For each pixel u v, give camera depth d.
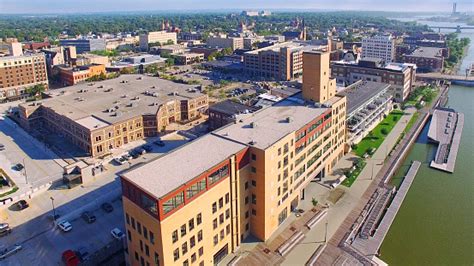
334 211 103.56
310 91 120.62
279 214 96.38
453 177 125.69
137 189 69.75
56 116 162.00
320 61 114.44
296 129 98.12
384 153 139.88
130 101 177.12
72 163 137.00
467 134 165.75
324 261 85.19
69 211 106.94
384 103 174.00
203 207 76.12
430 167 133.00
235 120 106.06
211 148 86.75
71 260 84.31
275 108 116.94
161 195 66.56
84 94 190.62
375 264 84.25
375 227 97.88
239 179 85.19
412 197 113.25
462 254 88.12
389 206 106.94
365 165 130.00
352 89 177.00
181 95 188.12
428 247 90.69
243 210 89.25
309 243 91.00
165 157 82.56
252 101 179.25
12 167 135.25
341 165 129.75
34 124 172.25
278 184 92.69
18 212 106.81
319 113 111.38
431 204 109.25
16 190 118.69
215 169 77.25
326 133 116.56
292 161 97.50
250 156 87.00
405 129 166.62
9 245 92.00
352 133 142.50
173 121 177.38
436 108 198.88
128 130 154.75
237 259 85.44
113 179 125.81
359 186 116.31
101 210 107.31
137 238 75.19
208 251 80.56
